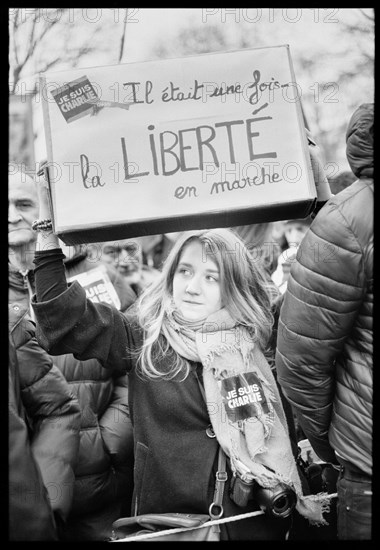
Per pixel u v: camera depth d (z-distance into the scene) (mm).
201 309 2568
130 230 2385
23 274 2719
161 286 2611
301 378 2314
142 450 2518
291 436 2664
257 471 2426
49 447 2461
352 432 2301
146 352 2539
